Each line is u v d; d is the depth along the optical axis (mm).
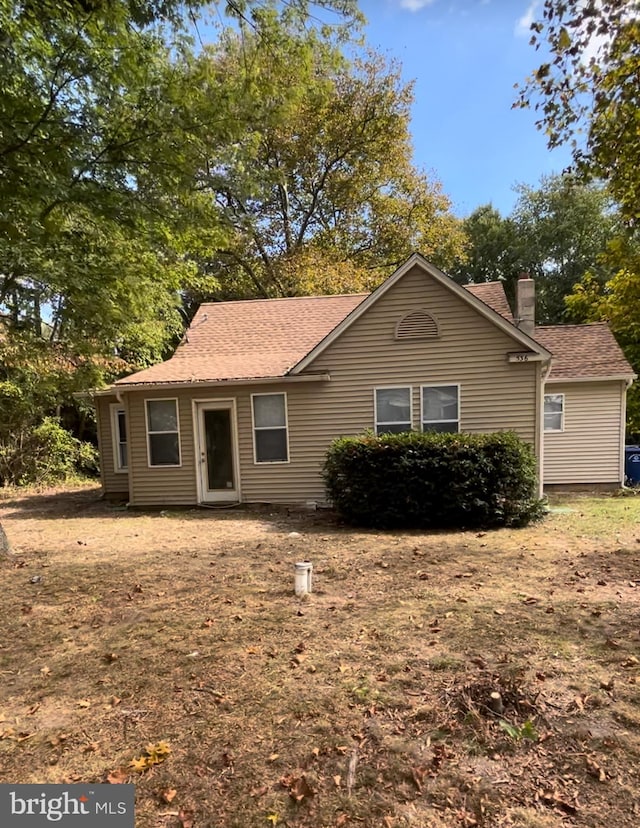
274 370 10867
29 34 5047
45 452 16297
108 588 5277
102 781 2393
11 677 3455
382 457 8375
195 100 5570
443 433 9133
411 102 23641
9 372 14641
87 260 7797
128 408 11195
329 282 21109
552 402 12953
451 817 2127
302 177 25219
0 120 5086
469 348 10008
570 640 3729
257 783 2350
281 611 4477
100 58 5289
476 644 3691
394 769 2416
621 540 6934
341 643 3789
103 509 11195
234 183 6277
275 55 5598
